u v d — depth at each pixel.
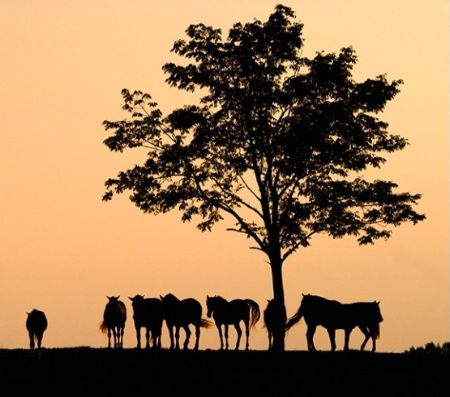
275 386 48.28
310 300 61.22
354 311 60.81
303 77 69.50
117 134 71.06
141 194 69.38
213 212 71.25
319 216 69.31
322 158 68.69
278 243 68.56
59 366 54.38
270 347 62.53
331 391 47.09
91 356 57.84
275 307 62.75
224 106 69.56
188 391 47.25
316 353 59.00
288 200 68.75
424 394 46.53
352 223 68.88
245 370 52.50
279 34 69.50
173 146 69.50
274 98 68.25
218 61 70.25
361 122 70.00
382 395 46.34
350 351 60.34
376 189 68.81
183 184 70.31
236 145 70.00
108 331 61.91
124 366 54.06
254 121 68.56
